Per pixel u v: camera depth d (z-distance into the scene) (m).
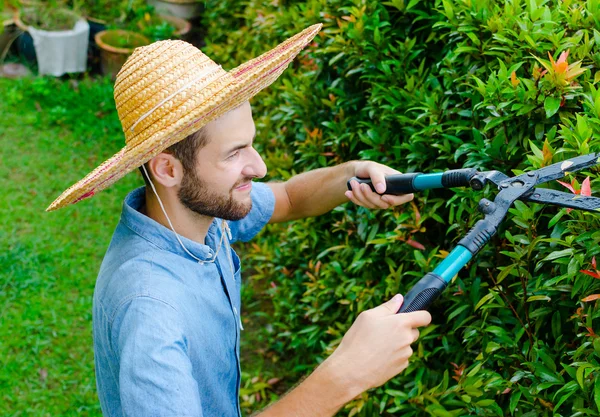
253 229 2.04
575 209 1.67
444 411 2.04
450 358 2.30
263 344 3.54
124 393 1.36
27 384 3.29
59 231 4.27
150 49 1.57
